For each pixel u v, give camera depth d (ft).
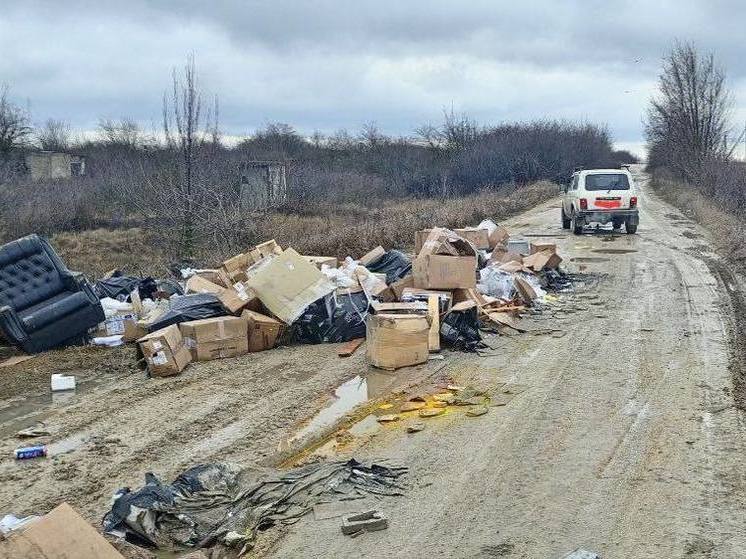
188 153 56.59
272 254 39.19
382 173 142.00
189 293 35.99
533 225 82.58
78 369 30.07
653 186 164.55
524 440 21.01
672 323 34.22
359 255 56.59
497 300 36.11
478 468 19.33
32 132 155.84
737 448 19.95
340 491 18.28
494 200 102.73
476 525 16.46
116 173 97.14
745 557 14.74
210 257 53.52
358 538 16.15
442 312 31.42
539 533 15.99
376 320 28.30
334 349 31.86
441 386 26.11
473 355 29.76
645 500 17.26
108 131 187.01
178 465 20.24
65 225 84.02
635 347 30.30
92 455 21.11
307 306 32.55
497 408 23.72
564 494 17.72
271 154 124.77
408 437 21.68
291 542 16.11
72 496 18.62
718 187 106.22
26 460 20.95
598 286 44.16
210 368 29.58
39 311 32.53
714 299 39.60
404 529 16.43
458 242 35.96
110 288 40.32
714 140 141.79
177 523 16.88
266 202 71.15
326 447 21.31
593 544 15.46
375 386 26.50
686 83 142.72
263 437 22.09
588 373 26.99
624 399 24.12
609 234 72.74
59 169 150.00
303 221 73.31
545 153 151.53
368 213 85.30
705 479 18.21
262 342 31.91
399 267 41.06
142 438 22.29
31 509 17.93
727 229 68.59
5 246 33.45
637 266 51.62
